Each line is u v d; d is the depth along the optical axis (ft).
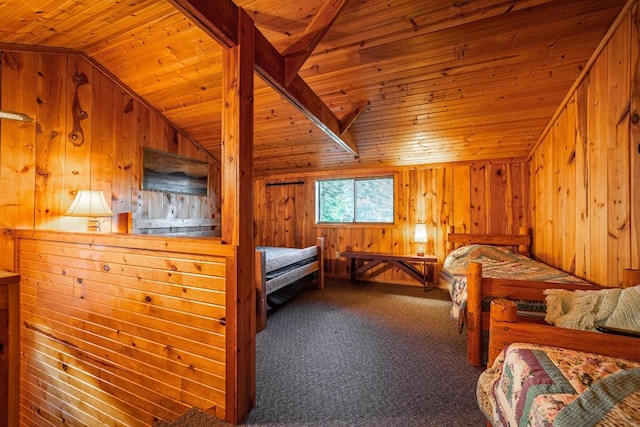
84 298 6.70
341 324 9.62
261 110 11.54
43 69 9.22
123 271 6.14
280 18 7.22
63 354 7.08
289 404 5.46
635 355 3.83
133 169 11.71
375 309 11.19
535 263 10.37
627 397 2.76
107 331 6.37
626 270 5.90
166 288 5.65
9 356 4.42
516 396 3.44
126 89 11.36
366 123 11.77
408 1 6.68
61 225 9.60
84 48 9.45
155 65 9.98
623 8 6.26
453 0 6.56
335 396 5.70
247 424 4.95
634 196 6.11
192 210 14.42
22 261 7.88
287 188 17.74
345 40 7.88
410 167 14.89
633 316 4.44
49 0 6.77
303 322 9.81
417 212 14.83
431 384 6.11
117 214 11.19
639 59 5.88
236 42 5.15
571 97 8.82
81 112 10.11
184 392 5.49
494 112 10.24
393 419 5.06
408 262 14.73
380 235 15.64
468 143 12.42
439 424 4.92
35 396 7.61
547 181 10.82
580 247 8.25
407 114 10.92
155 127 12.56
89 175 10.34
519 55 7.80
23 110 8.79
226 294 5.07
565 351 3.91
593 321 4.79
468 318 6.98
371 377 6.38
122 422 6.19
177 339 5.55
